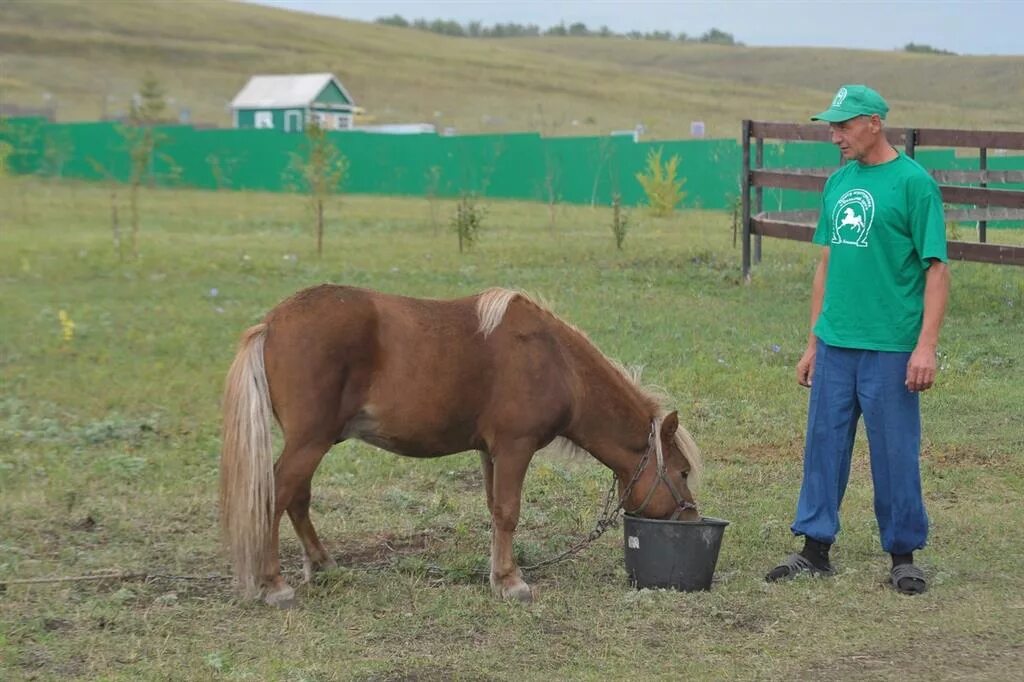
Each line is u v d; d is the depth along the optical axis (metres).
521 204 36.12
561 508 7.44
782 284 15.88
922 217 5.77
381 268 18.28
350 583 5.94
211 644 5.11
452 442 5.86
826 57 116.25
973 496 7.64
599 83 92.62
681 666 4.93
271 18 108.06
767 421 9.46
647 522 5.86
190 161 42.62
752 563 6.41
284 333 5.53
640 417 6.06
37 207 30.95
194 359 11.53
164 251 20.69
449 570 6.17
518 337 5.80
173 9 104.06
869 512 7.36
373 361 5.62
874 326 5.91
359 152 41.41
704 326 13.10
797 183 15.34
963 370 10.95
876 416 5.92
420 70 91.25
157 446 8.66
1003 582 6.02
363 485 7.93
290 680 4.71
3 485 7.54
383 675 4.81
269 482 5.44
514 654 5.07
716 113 76.88
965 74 84.56
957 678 4.77
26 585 5.77
